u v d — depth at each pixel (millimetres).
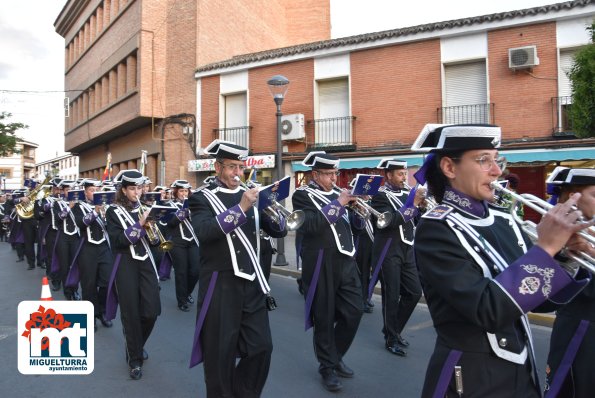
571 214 1678
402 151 14359
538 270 1677
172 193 10617
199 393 4469
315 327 4645
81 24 27781
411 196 5246
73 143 29094
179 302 7617
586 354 2637
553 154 12367
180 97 19016
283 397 4336
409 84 14656
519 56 12844
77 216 6684
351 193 4652
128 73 20469
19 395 4422
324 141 16125
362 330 6395
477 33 13680
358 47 15320
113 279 5160
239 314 3521
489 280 1785
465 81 14031
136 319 4867
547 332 6230
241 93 17953
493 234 2006
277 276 10258
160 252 9758
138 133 21797
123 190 5336
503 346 1932
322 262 4637
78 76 28250
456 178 2064
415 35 14406
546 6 12672
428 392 2057
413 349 5605
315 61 16234
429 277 1959
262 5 23078
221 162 3779
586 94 6699
